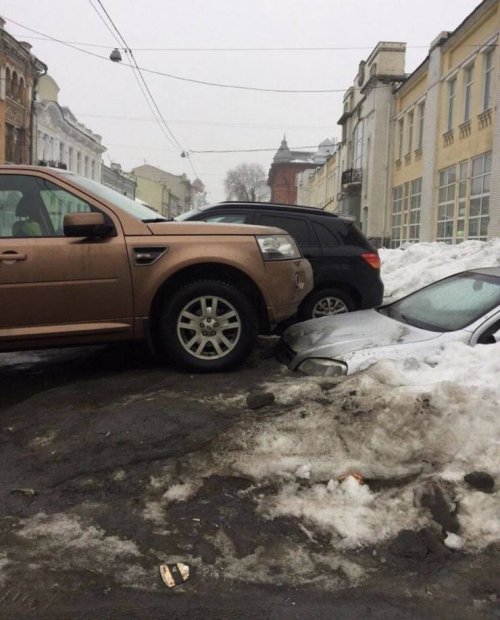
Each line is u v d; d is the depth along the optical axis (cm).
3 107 2878
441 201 2489
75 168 4150
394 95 3319
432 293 571
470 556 291
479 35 2056
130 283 473
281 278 511
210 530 309
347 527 307
